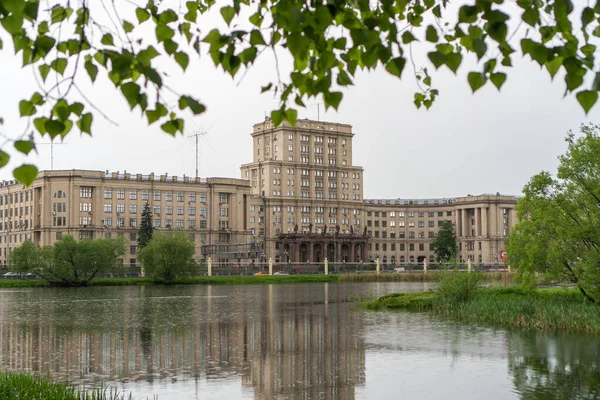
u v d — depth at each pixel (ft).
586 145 164.04
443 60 24.95
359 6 25.05
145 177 560.20
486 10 23.77
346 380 96.63
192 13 29.27
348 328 157.79
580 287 165.89
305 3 25.08
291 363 110.83
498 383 93.30
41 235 524.93
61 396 71.77
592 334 139.13
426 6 33.37
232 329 160.86
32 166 21.79
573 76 23.76
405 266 620.90
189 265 409.28
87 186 531.09
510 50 25.05
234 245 517.55
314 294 301.22
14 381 76.79
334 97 26.71
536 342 128.98
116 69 23.36
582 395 86.07
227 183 595.06
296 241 642.22
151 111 24.59
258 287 373.61
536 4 25.35
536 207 168.86
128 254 545.03
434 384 92.99
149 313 206.49
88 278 389.60
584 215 162.61
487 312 170.81
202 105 24.13
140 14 28.50
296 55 24.32
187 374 101.76
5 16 21.90
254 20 28.66
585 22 22.80
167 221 566.36
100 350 126.62
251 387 92.17
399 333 145.89
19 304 245.65
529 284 171.73
